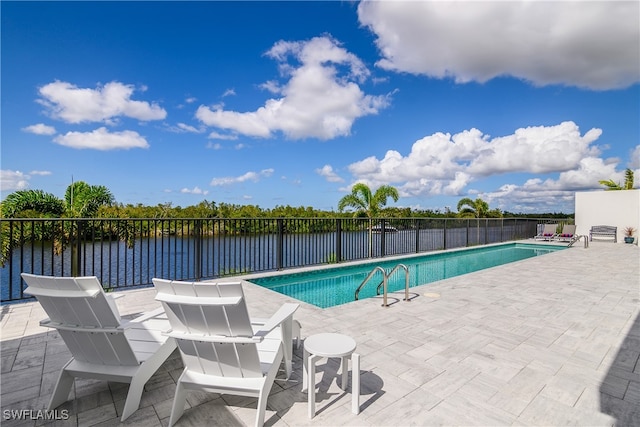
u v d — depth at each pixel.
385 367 3.02
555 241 15.91
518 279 7.25
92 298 2.06
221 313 2.04
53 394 2.29
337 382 2.77
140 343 2.64
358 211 14.52
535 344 3.60
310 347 2.35
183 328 2.21
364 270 9.12
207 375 2.29
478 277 7.47
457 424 2.20
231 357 2.16
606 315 4.65
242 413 2.31
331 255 9.21
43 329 3.84
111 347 2.26
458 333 3.91
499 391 2.62
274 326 2.27
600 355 3.32
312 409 2.24
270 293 5.85
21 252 4.84
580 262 9.81
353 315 4.58
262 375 2.21
